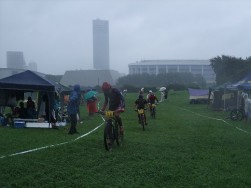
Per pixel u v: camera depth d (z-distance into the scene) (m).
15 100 20.17
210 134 15.57
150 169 8.69
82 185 7.32
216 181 7.82
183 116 27.17
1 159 9.05
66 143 11.80
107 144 10.82
